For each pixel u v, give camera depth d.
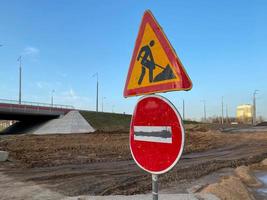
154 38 3.93
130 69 4.25
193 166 19.03
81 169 17.00
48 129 69.56
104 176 14.95
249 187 14.12
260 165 20.61
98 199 8.27
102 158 21.69
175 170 17.11
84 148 26.98
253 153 28.50
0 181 13.19
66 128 68.31
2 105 62.00
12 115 69.50
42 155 22.23
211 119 150.50
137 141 4.04
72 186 12.41
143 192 11.45
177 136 3.59
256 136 47.34
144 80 4.03
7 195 10.53
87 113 78.12
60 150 25.44
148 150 3.88
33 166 17.70
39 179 13.81
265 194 12.84
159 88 3.82
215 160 22.61
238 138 45.25
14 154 22.08
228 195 10.28
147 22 4.04
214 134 47.53
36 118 77.38
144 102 3.97
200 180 14.03
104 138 36.50
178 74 3.62
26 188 11.76
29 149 25.42
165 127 3.70
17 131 76.50
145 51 4.04
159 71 3.84
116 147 28.23
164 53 3.79
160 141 3.75
